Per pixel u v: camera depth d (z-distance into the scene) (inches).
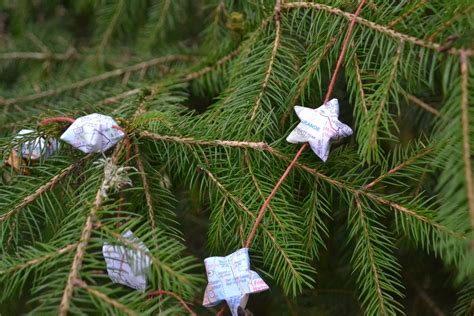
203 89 18.1
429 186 16.2
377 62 14.8
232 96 15.5
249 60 16.0
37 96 18.9
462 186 12.2
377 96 14.0
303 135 14.2
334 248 17.6
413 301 17.6
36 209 15.1
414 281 17.6
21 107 18.8
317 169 14.8
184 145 14.8
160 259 12.6
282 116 15.3
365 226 14.5
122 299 12.1
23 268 12.7
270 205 14.3
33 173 15.1
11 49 20.8
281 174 14.7
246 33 17.2
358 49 14.9
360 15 14.6
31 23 21.5
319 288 17.3
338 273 17.4
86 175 14.5
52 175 14.4
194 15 20.1
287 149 14.7
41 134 14.8
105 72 19.3
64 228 13.1
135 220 12.9
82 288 12.2
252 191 14.5
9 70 21.2
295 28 16.1
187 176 14.9
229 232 14.5
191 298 12.7
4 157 14.9
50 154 14.9
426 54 13.6
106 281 16.2
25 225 15.2
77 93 18.9
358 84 14.6
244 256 13.3
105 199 13.3
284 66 15.6
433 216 13.8
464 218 12.3
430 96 17.2
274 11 15.9
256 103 15.2
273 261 13.9
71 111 16.6
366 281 14.3
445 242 13.6
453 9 13.2
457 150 12.4
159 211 14.7
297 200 15.3
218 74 17.7
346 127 14.1
